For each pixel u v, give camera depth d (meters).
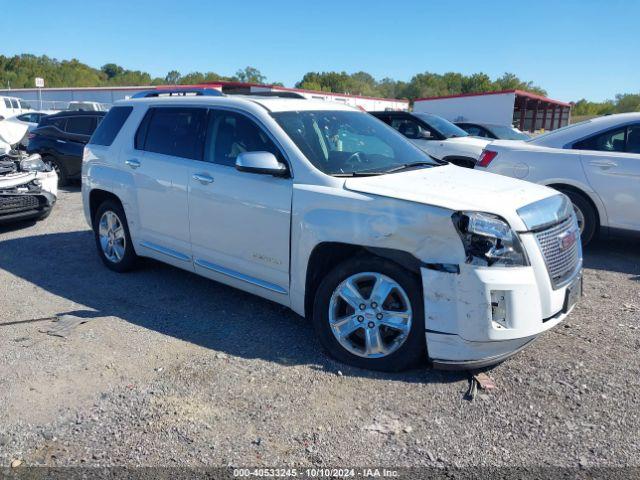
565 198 3.96
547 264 3.45
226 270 4.59
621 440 2.96
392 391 3.44
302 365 3.77
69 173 11.77
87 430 3.08
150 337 4.24
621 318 4.56
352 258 3.70
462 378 3.57
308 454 2.88
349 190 3.74
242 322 4.52
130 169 5.39
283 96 5.34
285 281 4.12
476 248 3.29
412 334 3.51
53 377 3.64
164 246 5.18
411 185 3.76
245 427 3.10
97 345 4.10
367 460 2.83
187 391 3.46
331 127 4.54
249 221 4.27
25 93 47.88
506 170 7.02
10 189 7.58
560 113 58.03
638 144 6.36
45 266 6.17
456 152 10.09
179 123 5.07
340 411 3.24
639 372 3.64
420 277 3.49
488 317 3.27
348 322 3.73
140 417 3.19
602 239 7.05
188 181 4.75
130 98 5.96
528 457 2.84
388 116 11.00
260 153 4.01
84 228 8.10
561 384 3.49
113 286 5.44
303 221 3.88
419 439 2.99
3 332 4.36
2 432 3.07
